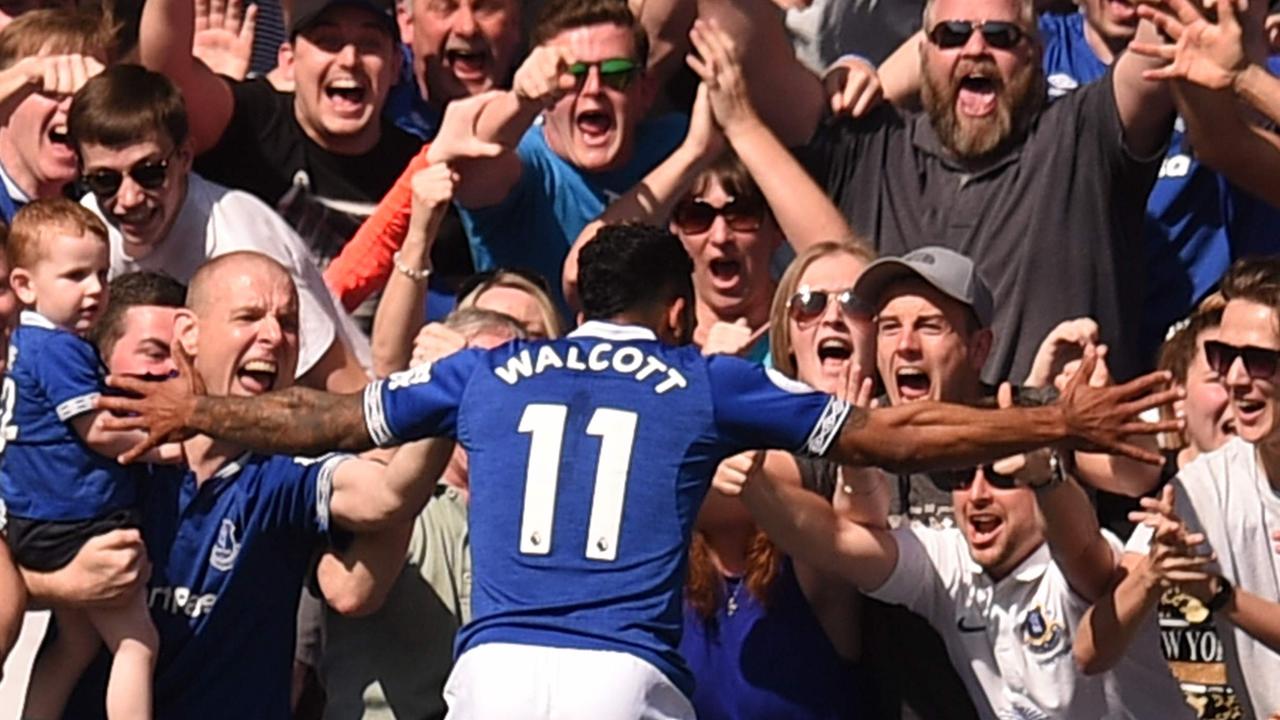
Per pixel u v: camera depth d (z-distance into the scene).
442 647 26.28
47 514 25.05
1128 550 25.69
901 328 26.72
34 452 25.12
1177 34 28.38
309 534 25.44
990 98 29.75
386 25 31.12
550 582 22.80
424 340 26.70
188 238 29.03
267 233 29.36
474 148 29.55
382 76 31.12
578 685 22.53
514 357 23.36
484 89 32.41
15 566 24.95
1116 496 27.84
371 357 29.64
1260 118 30.47
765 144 29.56
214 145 30.89
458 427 23.25
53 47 29.86
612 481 22.88
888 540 25.31
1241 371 26.20
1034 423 22.58
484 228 30.77
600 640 22.66
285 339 26.30
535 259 30.78
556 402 23.06
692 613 25.67
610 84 30.53
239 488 25.39
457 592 26.41
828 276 27.16
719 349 26.59
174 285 26.55
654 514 22.86
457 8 32.16
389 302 29.00
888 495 25.91
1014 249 29.59
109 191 28.53
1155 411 27.78
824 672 25.70
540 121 31.25
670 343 23.91
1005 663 25.31
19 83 29.42
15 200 29.80
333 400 23.45
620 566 22.80
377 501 24.83
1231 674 26.05
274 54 34.31
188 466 25.44
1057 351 28.02
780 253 30.92
